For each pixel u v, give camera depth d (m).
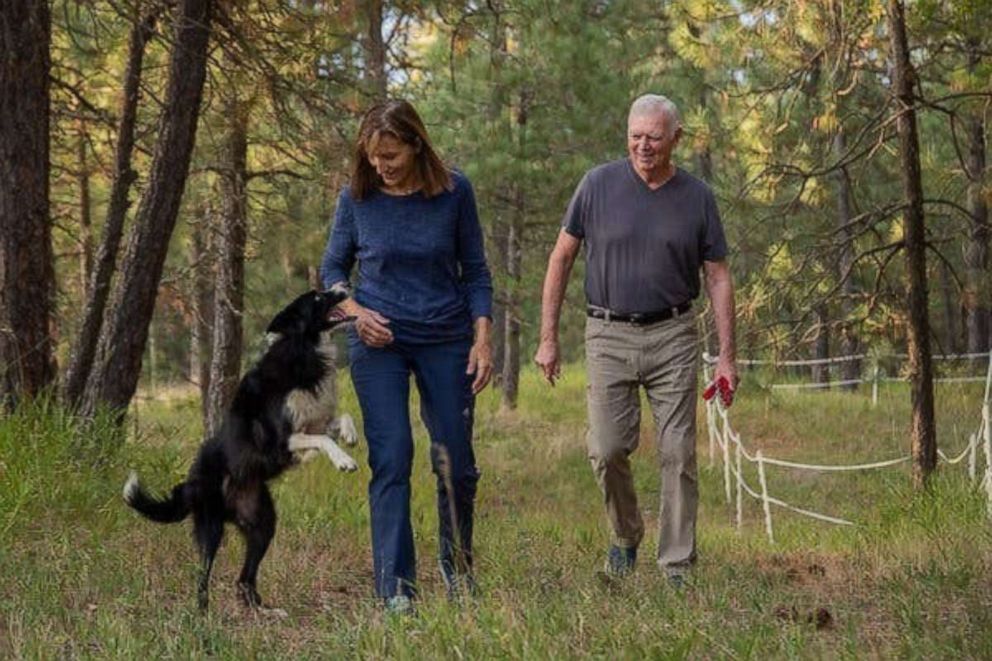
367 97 13.90
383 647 5.11
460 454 6.22
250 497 6.33
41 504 8.01
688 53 15.36
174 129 11.15
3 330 10.08
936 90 20.16
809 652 4.94
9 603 5.98
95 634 5.57
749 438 22.94
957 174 17.41
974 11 12.08
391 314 6.17
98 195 20.44
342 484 12.59
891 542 9.18
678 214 6.77
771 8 14.12
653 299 6.81
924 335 13.14
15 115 10.12
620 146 24.19
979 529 8.94
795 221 22.22
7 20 10.05
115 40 13.12
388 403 6.17
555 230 25.75
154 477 9.21
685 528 6.90
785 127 14.77
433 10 15.75
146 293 11.12
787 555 9.13
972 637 5.07
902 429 23.00
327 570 7.76
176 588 6.83
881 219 13.57
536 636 4.98
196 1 11.19
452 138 22.77
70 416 9.15
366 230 6.21
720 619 5.53
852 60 14.14
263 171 14.98
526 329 37.03
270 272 22.31
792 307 15.27
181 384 33.84
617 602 5.91
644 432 22.20
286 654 5.28
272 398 6.21
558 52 21.98
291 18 12.41
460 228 6.31
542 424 24.47
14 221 10.13
